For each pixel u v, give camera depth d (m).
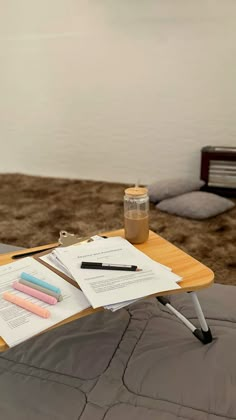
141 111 3.13
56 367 1.14
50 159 3.58
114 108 3.20
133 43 2.96
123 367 1.13
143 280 1.02
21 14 3.17
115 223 2.57
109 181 3.44
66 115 3.37
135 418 0.96
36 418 0.97
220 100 2.90
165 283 1.01
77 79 3.22
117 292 0.96
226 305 1.38
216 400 1.01
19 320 0.89
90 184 3.37
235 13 2.64
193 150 3.11
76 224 2.57
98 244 1.22
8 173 3.74
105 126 3.29
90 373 1.11
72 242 1.30
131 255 1.15
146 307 1.39
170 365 1.12
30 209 2.85
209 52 2.80
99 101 3.22
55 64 3.24
